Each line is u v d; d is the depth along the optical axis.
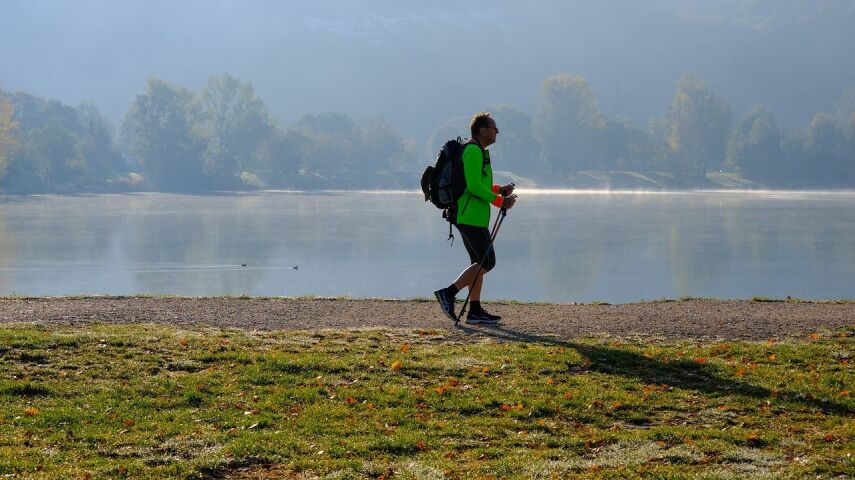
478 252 28.47
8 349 24.22
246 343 26.14
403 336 27.64
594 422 19.91
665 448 18.17
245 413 19.89
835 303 36.66
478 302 29.77
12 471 16.41
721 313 32.50
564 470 16.92
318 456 17.59
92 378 22.42
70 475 16.23
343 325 29.70
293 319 30.86
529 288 91.38
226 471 16.95
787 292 88.00
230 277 100.00
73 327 28.28
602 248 134.12
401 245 140.38
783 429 19.28
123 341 25.52
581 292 88.44
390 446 18.12
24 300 35.44
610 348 25.70
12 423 19.09
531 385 22.17
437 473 16.66
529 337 27.58
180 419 19.56
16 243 141.38
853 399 20.91
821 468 16.69
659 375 23.14
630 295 86.25
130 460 17.14
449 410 20.53
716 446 18.09
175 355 24.52
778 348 25.91
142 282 94.44
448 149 28.08
